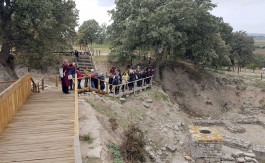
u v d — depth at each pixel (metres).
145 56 35.12
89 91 17.88
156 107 22.05
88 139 10.56
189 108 29.22
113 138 12.29
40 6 18.69
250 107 30.14
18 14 18.61
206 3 27.22
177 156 16.75
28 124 9.28
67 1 23.30
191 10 25.73
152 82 27.69
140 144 14.11
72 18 25.88
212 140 16.39
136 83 22.94
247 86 33.69
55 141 8.02
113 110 17.28
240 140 20.02
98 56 34.91
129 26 24.59
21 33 19.78
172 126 20.44
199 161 16.45
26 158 6.93
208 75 35.88
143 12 24.92
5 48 21.20
